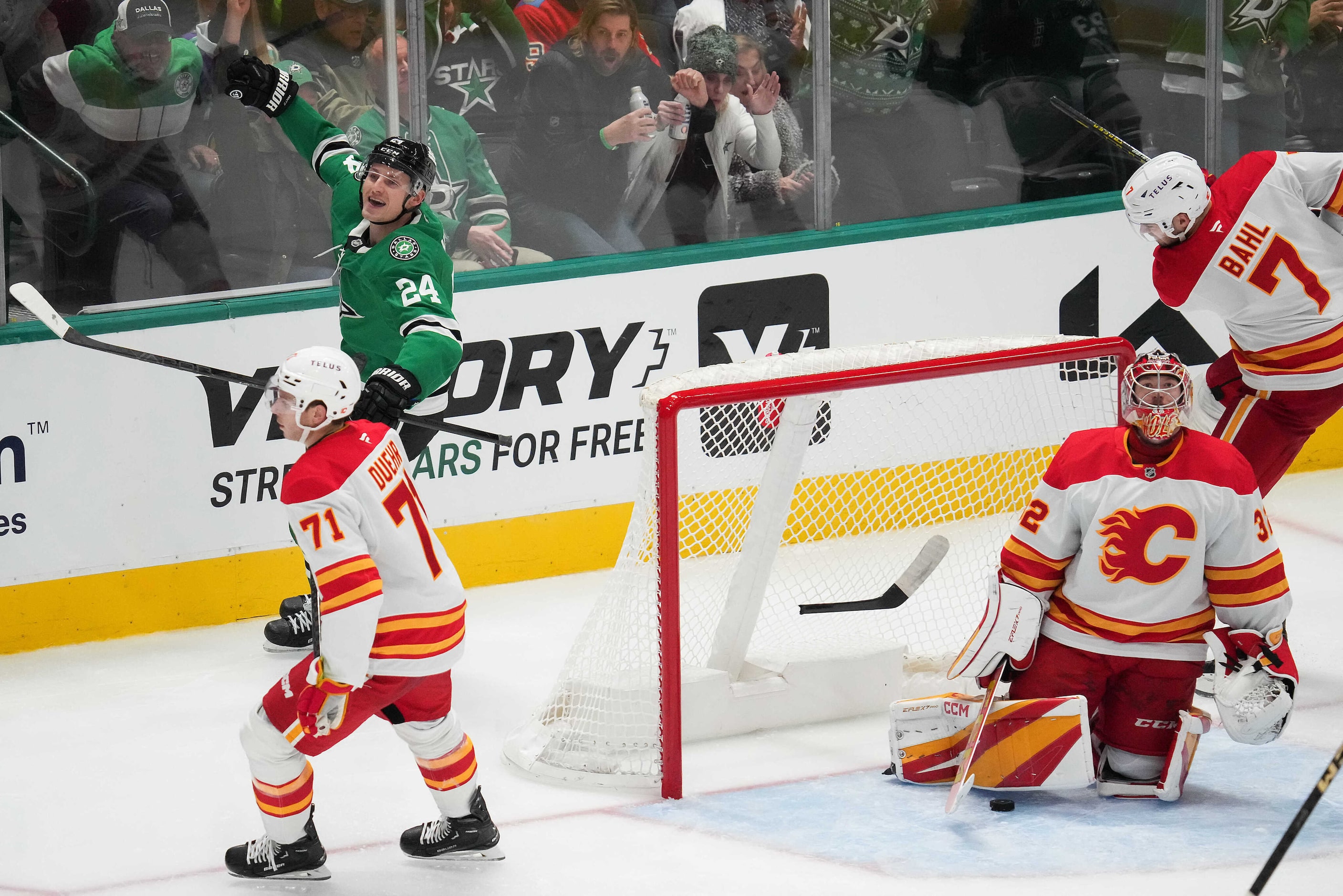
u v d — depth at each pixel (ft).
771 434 62.59
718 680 49.96
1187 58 75.56
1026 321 74.23
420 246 52.70
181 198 60.49
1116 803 43.91
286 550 62.85
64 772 48.57
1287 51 77.36
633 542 47.44
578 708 47.85
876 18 69.41
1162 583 42.29
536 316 65.05
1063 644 43.88
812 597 57.11
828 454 63.82
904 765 45.68
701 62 66.74
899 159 72.13
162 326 59.57
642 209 67.82
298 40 61.21
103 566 59.93
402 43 62.64
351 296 53.52
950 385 63.87
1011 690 45.60
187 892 40.45
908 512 65.31
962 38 71.51
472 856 41.57
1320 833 41.39
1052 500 42.78
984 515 61.57
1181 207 52.24
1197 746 44.34
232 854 40.65
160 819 45.14
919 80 71.26
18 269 58.54
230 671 57.16
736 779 46.91
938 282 72.33
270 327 61.46
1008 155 73.92
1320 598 60.80
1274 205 52.95
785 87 68.90
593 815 44.57
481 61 63.93
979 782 44.27
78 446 58.80
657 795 45.88
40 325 57.93
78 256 59.36
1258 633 43.04
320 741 37.93
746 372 47.78
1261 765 46.32
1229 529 41.96
